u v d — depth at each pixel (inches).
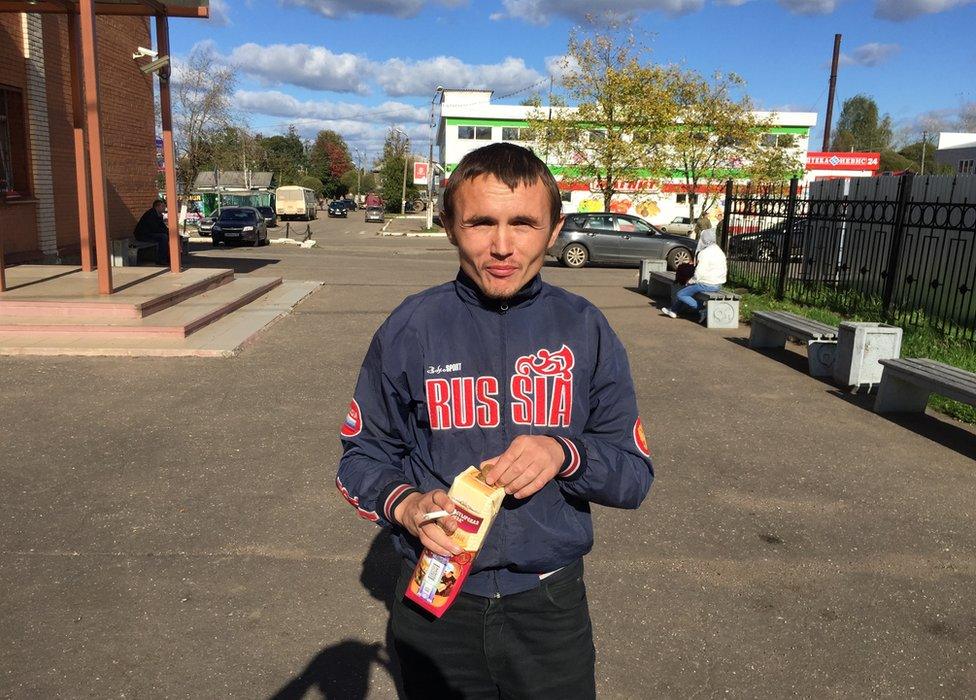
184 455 187.3
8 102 485.4
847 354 261.6
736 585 131.7
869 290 431.2
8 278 401.7
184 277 431.5
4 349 283.1
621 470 59.7
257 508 157.9
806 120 1800.0
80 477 172.4
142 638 112.9
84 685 102.3
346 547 142.0
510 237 56.8
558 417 60.3
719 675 107.7
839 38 1438.2
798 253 504.1
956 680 108.2
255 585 128.3
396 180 3304.6
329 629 116.3
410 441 63.9
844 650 114.3
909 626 120.9
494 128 1937.7
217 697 100.8
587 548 63.4
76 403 227.3
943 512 163.2
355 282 546.6
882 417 232.1
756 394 256.8
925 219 436.5
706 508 162.9
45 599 122.6
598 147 1214.3
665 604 125.2
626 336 359.9
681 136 1165.7
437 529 53.7
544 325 60.7
